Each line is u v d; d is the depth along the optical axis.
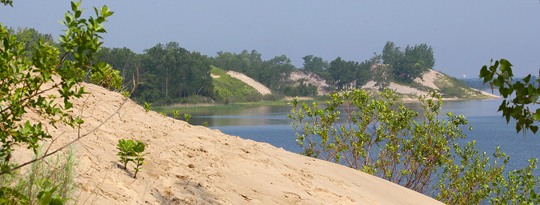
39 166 3.51
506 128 63.81
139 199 4.15
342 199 6.37
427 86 197.50
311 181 6.96
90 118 6.64
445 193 12.70
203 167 5.86
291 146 42.44
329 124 13.19
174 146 6.61
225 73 171.75
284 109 115.88
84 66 2.84
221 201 4.78
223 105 129.38
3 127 2.93
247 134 53.88
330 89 180.75
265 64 184.75
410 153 13.17
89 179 4.07
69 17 2.74
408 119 12.83
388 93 13.26
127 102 9.14
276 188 5.94
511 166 29.48
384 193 7.83
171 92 118.75
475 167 12.76
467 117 86.06
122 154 4.77
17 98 2.92
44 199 2.70
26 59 2.91
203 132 8.71
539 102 3.03
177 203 4.38
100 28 2.81
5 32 2.98
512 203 12.24
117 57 102.69
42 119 5.38
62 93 2.93
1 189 2.73
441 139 12.59
